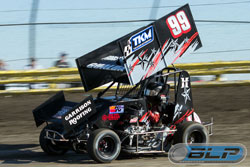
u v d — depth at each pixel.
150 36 11.81
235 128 16.58
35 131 16.64
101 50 12.55
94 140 10.73
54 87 23.00
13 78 22.67
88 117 11.35
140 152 11.55
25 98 21.84
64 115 10.86
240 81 24.02
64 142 12.35
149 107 12.38
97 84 12.33
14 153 13.12
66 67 24.94
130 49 11.36
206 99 21.34
